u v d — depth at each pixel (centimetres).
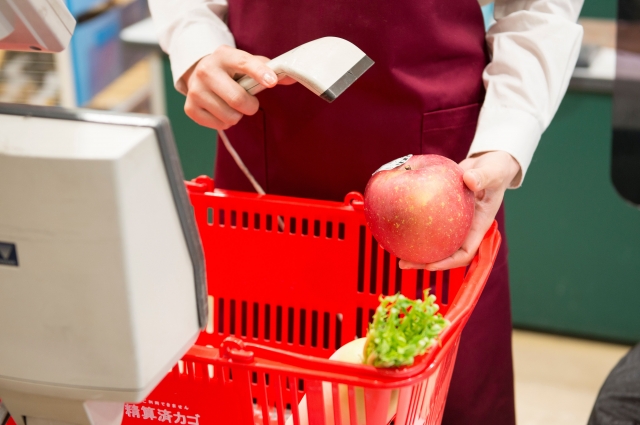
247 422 71
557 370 198
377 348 60
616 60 175
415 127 99
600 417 102
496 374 112
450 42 97
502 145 89
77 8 224
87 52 230
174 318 59
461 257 82
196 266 60
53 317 55
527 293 208
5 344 57
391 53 95
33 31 58
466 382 109
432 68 98
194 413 73
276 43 100
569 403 185
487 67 101
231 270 104
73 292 54
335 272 99
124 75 258
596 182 189
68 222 51
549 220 197
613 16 203
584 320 206
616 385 104
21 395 60
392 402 71
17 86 228
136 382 56
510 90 94
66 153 50
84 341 55
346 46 83
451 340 65
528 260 204
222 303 118
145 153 52
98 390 57
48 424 63
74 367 56
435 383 70
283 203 99
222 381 70
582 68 181
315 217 98
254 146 108
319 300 101
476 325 106
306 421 79
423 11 94
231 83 89
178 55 101
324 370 61
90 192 50
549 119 94
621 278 197
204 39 100
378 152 101
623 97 177
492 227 86
